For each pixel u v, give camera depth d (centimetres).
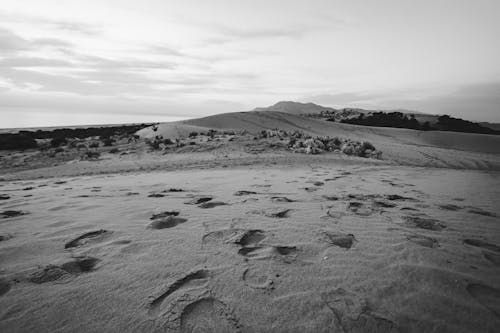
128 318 147
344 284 179
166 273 193
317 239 253
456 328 140
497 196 446
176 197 437
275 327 141
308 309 154
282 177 679
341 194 454
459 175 742
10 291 173
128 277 188
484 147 2995
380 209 357
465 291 171
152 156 1331
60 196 459
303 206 371
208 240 251
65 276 190
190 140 1702
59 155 1426
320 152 1294
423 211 348
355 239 253
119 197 441
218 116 3922
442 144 3066
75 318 148
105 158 1325
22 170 1119
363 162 1077
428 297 165
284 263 207
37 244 245
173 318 147
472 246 239
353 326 141
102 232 274
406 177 688
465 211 350
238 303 159
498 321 145
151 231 275
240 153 1300
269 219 311
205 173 803
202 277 188
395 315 149
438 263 206
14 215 337
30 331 139
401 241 248
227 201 403
